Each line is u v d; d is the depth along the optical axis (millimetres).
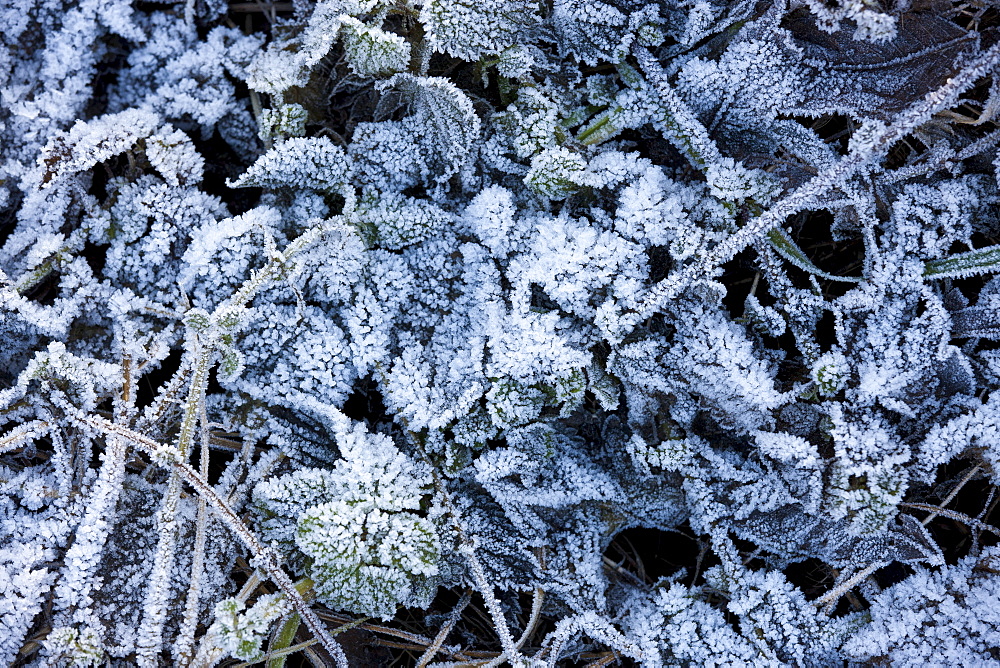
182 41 575
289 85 559
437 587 578
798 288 593
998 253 557
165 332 555
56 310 551
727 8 561
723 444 570
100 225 559
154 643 534
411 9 553
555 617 576
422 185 575
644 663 550
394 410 554
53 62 561
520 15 553
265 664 557
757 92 558
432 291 558
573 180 556
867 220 565
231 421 558
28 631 535
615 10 556
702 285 555
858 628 557
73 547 535
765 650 549
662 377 557
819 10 538
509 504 554
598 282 548
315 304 556
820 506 559
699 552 587
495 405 549
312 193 562
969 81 528
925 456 557
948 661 541
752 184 559
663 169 575
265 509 552
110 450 542
